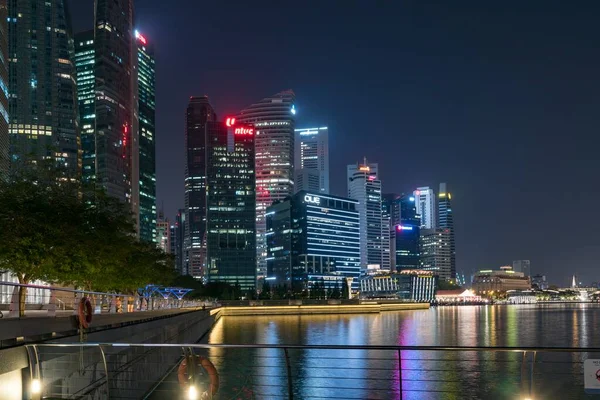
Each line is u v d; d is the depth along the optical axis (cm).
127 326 3262
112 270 7069
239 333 13288
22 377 1669
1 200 4791
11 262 4762
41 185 5375
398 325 17375
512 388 5166
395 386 5206
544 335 14025
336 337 12506
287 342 11119
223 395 3631
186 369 1584
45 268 5006
